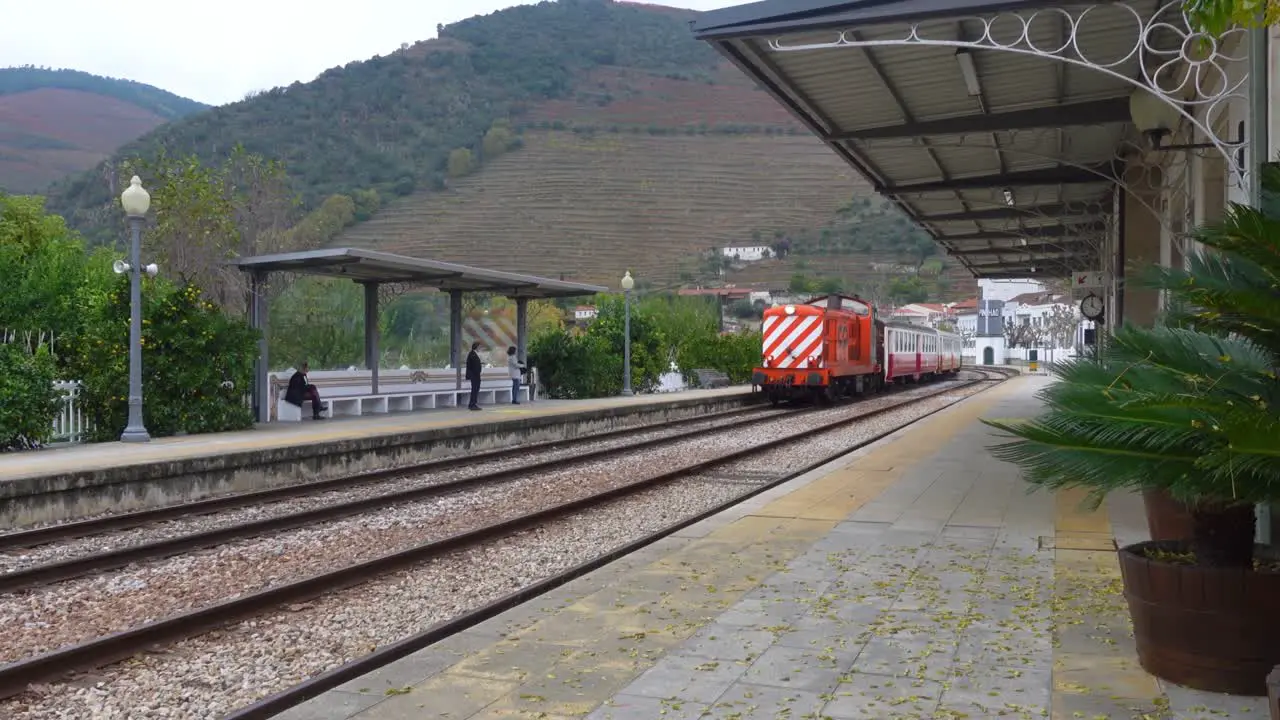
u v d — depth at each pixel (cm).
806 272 14562
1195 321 489
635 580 727
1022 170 2133
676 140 19775
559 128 19038
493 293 2791
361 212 14362
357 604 762
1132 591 508
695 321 4266
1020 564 773
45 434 1512
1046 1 964
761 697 480
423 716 461
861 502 1092
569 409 2481
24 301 2009
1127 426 448
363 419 2120
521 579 845
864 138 1659
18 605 761
